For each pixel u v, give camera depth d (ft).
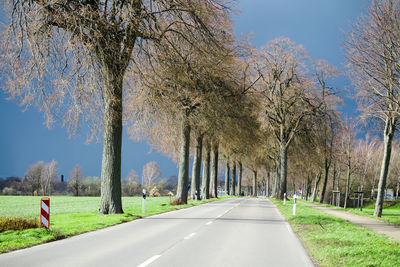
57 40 48.73
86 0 49.93
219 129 98.07
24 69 48.01
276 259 25.16
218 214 64.75
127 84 60.39
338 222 52.16
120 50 53.16
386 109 63.87
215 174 170.91
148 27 54.85
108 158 57.52
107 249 27.76
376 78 60.18
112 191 57.36
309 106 123.95
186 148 102.32
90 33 48.21
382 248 28.89
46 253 25.85
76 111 49.24
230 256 25.73
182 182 101.50
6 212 70.13
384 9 56.85
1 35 48.24
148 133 80.74
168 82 69.10
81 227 40.16
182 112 86.94
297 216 59.62
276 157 175.01
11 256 24.61
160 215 61.62
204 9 57.41
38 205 98.07
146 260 23.71
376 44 58.49
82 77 48.42
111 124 57.00
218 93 88.38
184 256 25.31
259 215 64.64
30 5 48.19
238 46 89.51
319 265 23.56
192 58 68.08
